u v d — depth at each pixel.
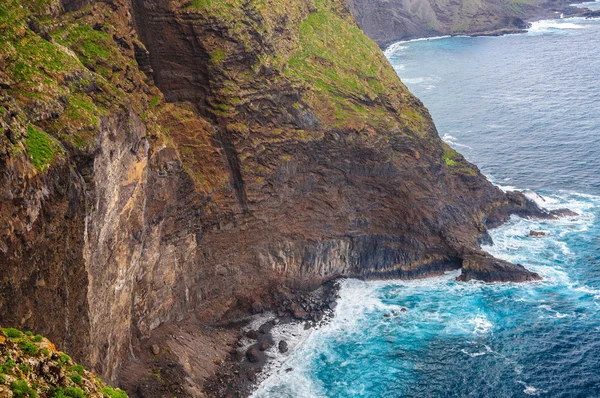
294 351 74.00
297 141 81.00
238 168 76.81
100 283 54.16
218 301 78.06
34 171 42.50
